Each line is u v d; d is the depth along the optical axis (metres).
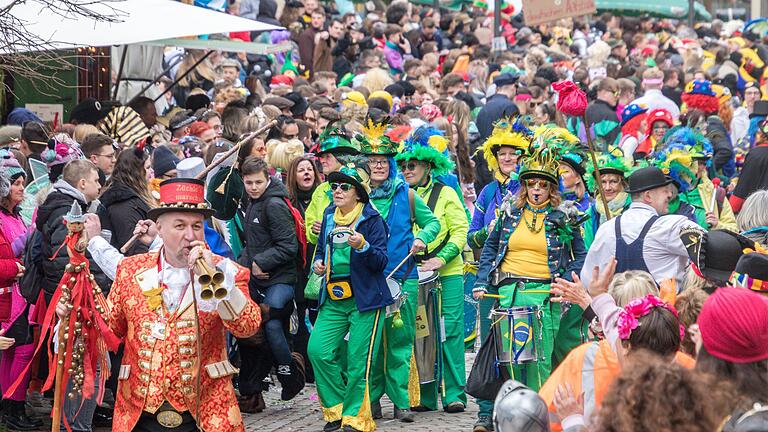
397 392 19.77
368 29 48.00
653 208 16.52
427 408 21.09
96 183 18.31
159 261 13.64
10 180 19.12
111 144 20.84
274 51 30.02
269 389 23.27
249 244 20.86
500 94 32.28
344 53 43.75
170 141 26.06
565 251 18.22
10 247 18.38
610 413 7.73
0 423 18.88
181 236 13.38
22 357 18.75
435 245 20.78
